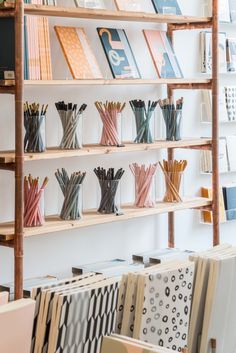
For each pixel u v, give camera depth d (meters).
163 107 4.89
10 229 3.99
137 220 5.20
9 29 3.87
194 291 3.20
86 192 4.86
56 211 4.69
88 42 4.52
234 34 5.78
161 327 2.96
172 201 4.94
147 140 4.70
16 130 3.80
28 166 4.51
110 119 4.50
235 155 5.68
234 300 3.30
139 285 2.86
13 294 3.99
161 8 4.76
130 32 5.05
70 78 4.68
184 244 5.53
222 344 3.30
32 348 2.67
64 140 4.29
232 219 5.64
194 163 5.55
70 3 4.64
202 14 5.48
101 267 4.54
